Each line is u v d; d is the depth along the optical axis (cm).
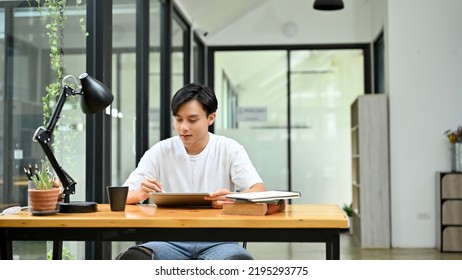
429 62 695
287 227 212
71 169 375
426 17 696
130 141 508
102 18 394
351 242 749
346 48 894
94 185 390
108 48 403
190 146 281
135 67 525
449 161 690
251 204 223
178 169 285
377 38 838
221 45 905
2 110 324
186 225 214
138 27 538
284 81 908
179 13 713
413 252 657
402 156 695
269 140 908
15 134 334
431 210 691
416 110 694
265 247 705
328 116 900
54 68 363
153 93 598
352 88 898
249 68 913
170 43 650
